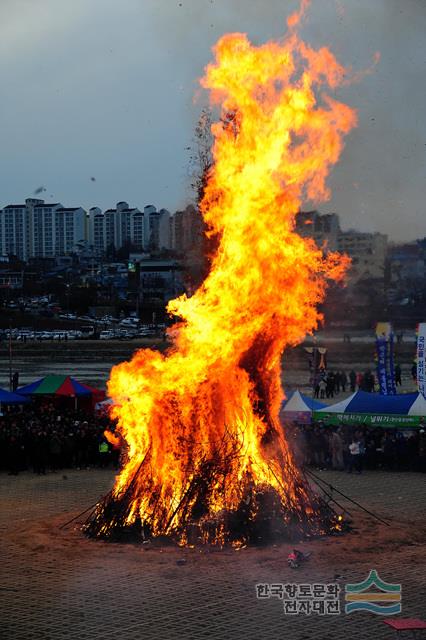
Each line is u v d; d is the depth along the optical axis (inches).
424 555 1192.8
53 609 973.8
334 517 1363.2
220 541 1242.6
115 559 1178.6
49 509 1561.3
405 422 2071.9
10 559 1189.1
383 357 2832.2
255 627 910.4
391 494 1704.0
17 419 2273.6
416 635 883.4
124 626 916.0
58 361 6884.8
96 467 2100.1
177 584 1063.6
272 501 1286.9
